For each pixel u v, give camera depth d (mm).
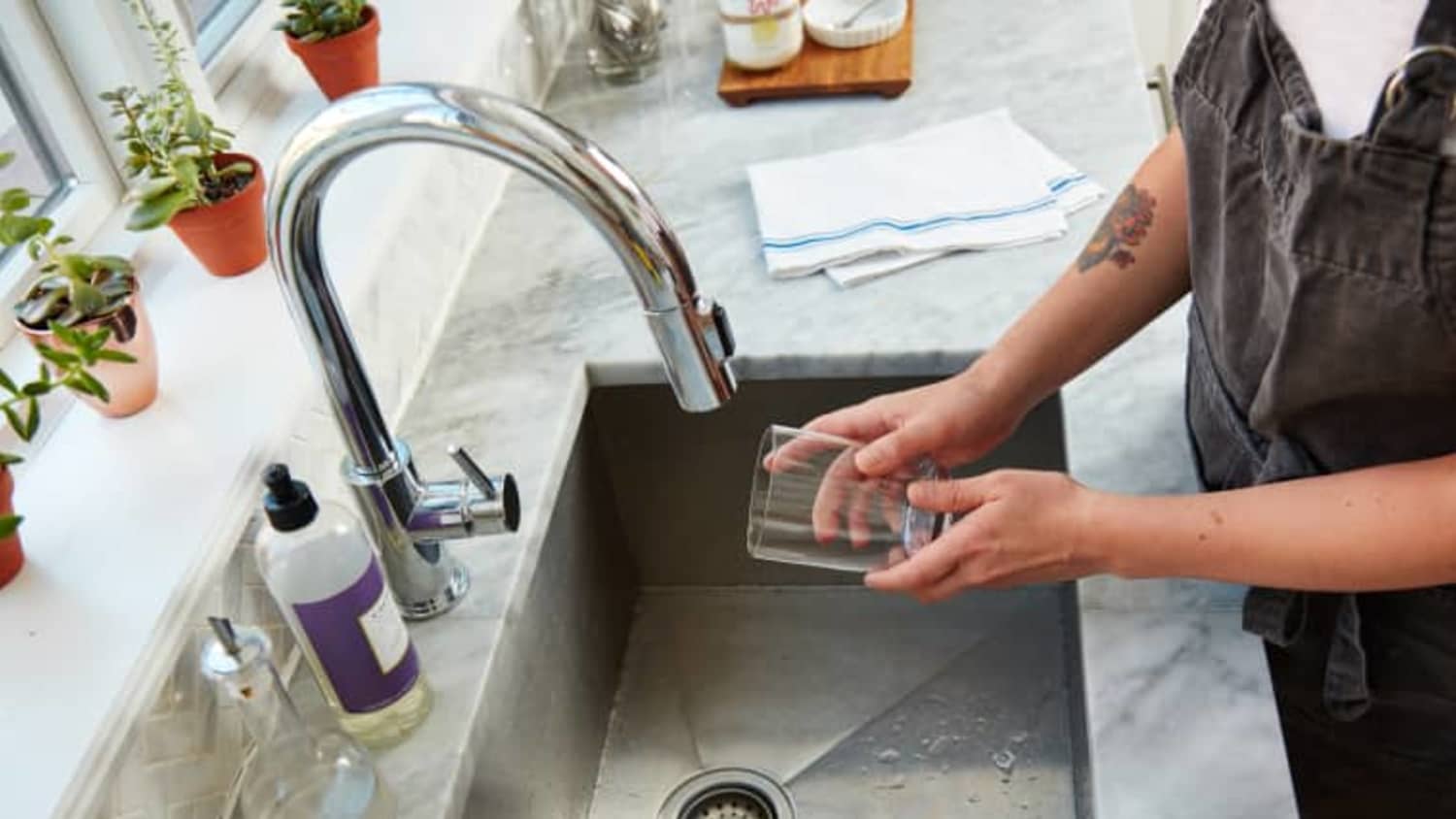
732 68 1527
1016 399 1001
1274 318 831
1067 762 1107
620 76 1564
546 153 689
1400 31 720
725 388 758
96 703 752
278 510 779
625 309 1218
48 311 896
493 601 960
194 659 833
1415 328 735
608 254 1288
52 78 1011
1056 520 838
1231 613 898
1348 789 1028
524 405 1123
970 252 1227
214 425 926
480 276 1284
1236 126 832
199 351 991
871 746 1163
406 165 1175
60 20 1004
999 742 1139
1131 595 918
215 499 870
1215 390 936
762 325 1172
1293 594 853
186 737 823
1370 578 774
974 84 1479
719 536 1321
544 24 1585
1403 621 880
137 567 830
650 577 1361
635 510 1306
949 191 1285
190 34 1139
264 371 965
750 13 1460
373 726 868
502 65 1437
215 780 856
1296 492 796
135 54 1056
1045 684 1174
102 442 925
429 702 894
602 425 1231
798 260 1219
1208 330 936
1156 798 802
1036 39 1544
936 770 1130
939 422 979
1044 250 1214
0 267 982
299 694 921
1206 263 911
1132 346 1107
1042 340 993
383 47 1373
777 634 1293
